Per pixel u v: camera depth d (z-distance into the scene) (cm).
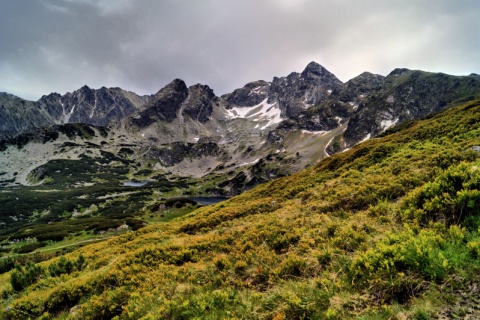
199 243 1335
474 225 689
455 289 496
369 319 487
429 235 694
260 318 625
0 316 1068
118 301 927
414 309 480
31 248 6850
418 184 1284
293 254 877
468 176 871
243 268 939
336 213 1283
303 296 630
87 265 1664
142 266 1184
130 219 9025
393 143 2986
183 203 11025
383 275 582
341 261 745
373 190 1364
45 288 1335
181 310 742
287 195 2353
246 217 1900
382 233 891
